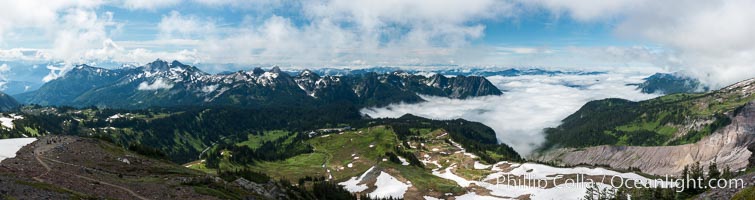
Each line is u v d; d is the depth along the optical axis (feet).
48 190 169.58
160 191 229.66
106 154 348.79
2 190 151.33
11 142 363.35
